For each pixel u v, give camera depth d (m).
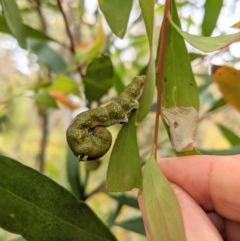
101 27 0.19
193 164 0.14
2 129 0.28
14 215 0.11
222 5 0.16
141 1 0.10
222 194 0.14
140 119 0.11
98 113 0.12
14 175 0.11
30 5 0.22
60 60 0.21
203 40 0.10
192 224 0.12
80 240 0.11
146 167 0.11
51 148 0.38
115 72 0.19
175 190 0.14
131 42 0.24
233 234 0.15
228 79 0.16
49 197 0.11
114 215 0.19
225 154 0.18
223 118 0.37
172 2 0.12
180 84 0.13
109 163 0.12
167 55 0.13
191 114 0.13
